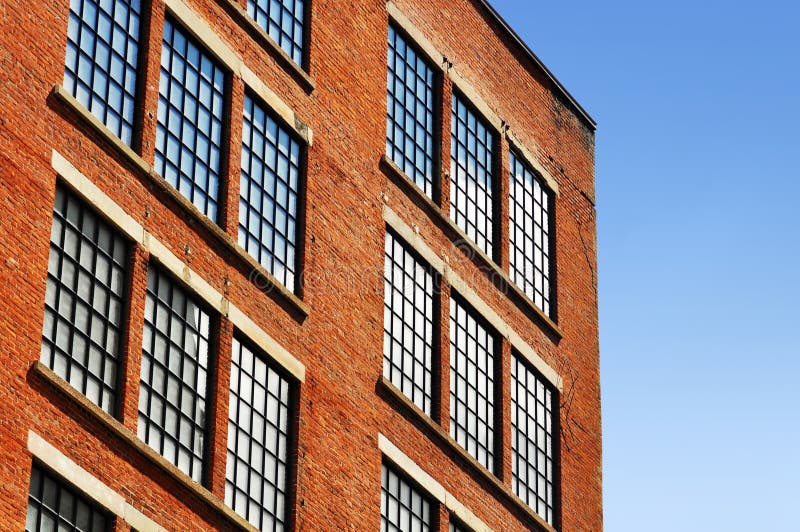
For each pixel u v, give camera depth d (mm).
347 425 37656
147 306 33500
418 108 43719
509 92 47719
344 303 38719
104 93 33906
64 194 32281
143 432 32656
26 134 31562
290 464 35938
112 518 31047
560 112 50156
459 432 41844
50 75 32469
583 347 48188
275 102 38375
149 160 34375
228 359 34875
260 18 39125
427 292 42031
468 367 42875
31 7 32469
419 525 39344
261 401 35688
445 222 43000
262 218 37281
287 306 36875
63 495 30344
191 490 32750
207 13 37000
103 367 32125
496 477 42594
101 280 32625
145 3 35531
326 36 40844
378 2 43094
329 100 40250
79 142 32656
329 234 38875
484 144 46219
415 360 40875
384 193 41156
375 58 42375
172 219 34438
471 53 46375
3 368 29672
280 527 35281
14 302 30266
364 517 37375
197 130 36094
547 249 48062
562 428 46125
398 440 39125
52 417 30312
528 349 45375
